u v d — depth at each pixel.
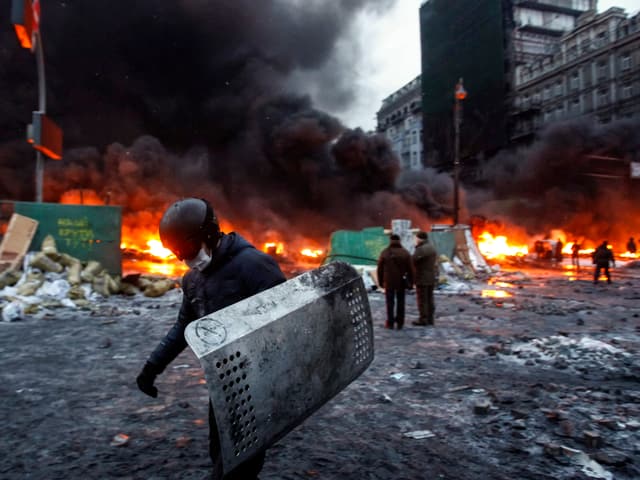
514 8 59.78
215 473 1.62
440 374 4.60
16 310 7.77
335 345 1.74
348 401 3.77
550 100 53.31
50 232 10.55
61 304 8.87
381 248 14.34
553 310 8.98
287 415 1.51
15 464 2.60
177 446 2.85
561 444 2.89
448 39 66.12
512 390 4.05
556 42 60.25
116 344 5.93
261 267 1.72
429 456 2.73
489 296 11.60
